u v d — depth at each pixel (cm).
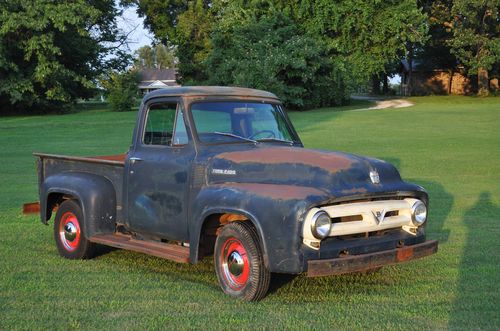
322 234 514
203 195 582
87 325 508
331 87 4328
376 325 502
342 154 587
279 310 541
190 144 626
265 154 592
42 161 805
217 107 652
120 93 4672
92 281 641
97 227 701
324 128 2722
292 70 4053
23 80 4341
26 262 723
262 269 546
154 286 621
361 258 532
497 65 5512
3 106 4722
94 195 700
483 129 2562
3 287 618
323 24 4309
